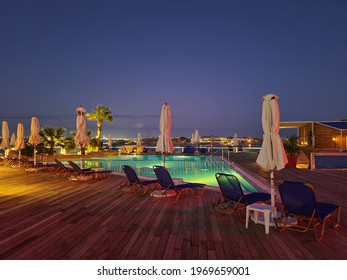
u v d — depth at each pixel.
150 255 3.48
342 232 4.23
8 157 16.48
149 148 27.56
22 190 8.12
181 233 4.27
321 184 8.43
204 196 7.05
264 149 4.65
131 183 7.65
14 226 4.71
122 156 22.55
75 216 5.30
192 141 22.89
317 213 4.08
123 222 4.88
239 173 11.16
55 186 8.77
